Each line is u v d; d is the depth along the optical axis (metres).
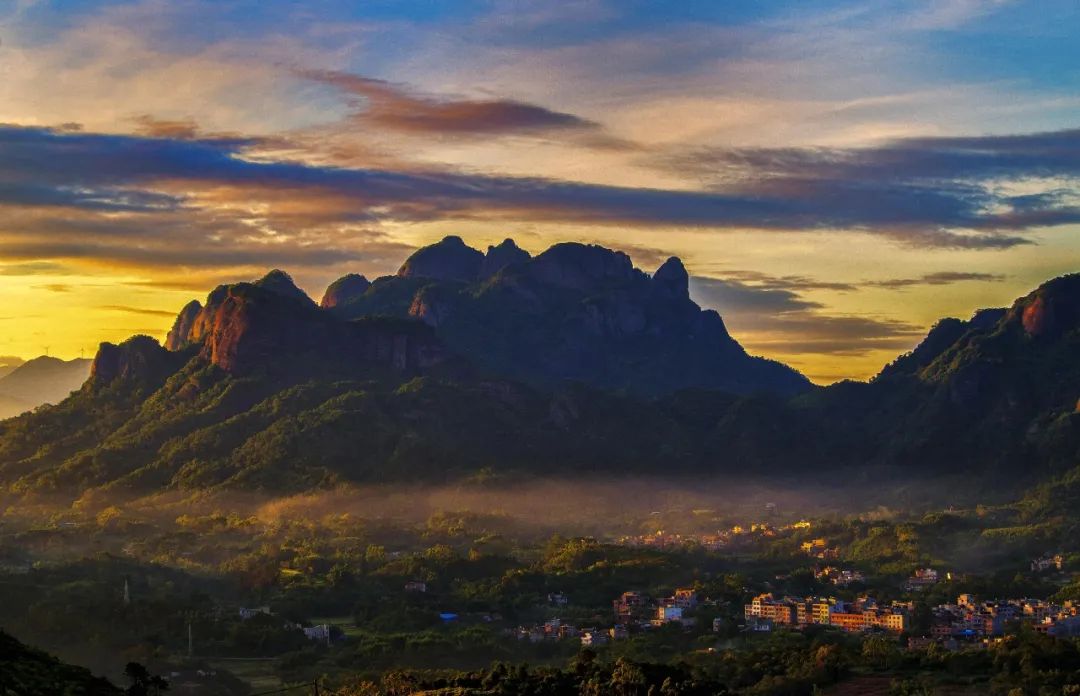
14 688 138.75
